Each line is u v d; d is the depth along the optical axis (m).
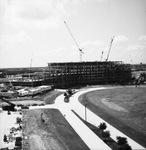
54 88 150.38
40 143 46.50
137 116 70.31
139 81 191.50
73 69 166.75
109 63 195.88
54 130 55.56
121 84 175.25
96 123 62.66
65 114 73.25
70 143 46.47
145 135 51.94
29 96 114.38
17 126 59.31
